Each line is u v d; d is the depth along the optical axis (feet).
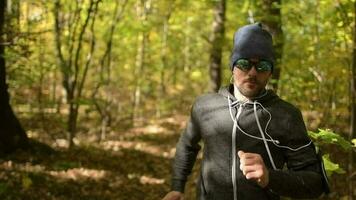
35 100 49.29
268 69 7.85
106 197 24.02
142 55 63.31
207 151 8.28
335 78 26.40
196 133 8.97
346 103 27.73
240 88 8.02
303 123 7.88
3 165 25.08
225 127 7.98
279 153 7.73
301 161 7.55
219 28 39.55
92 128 49.57
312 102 29.86
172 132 50.21
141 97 74.43
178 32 65.31
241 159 6.97
